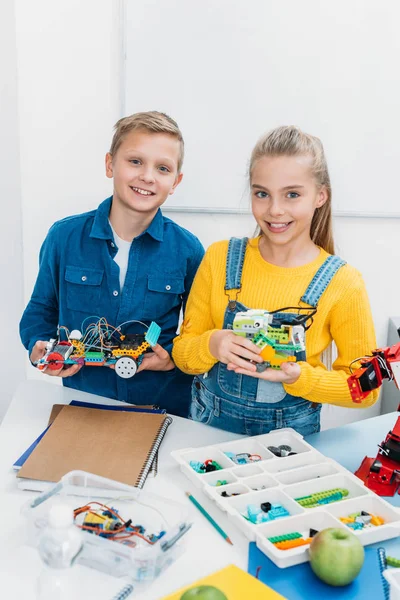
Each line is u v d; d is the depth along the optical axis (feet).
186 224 6.28
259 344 3.36
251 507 2.89
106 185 6.15
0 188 6.02
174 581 2.46
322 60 5.86
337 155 6.18
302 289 3.75
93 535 2.46
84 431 3.48
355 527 2.76
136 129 4.11
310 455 3.34
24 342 4.77
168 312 4.75
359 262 6.65
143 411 3.82
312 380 3.48
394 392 6.47
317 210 3.91
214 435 3.68
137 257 4.55
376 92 6.03
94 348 3.82
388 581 2.30
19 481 3.05
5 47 5.62
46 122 5.89
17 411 3.86
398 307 6.90
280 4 5.67
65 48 5.69
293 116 6.00
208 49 5.73
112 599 2.34
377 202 6.40
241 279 3.89
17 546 2.61
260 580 2.48
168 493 3.05
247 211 6.19
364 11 5.76
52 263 4.66
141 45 5.69
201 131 5.97
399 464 3.21
